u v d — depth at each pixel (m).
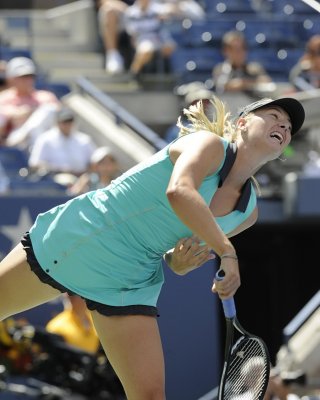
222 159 13.87
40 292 14.79
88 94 39.94
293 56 47.44
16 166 35.28
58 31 49.41
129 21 46.25
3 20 49.25
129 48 47.16
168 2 47.69
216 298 29.27
